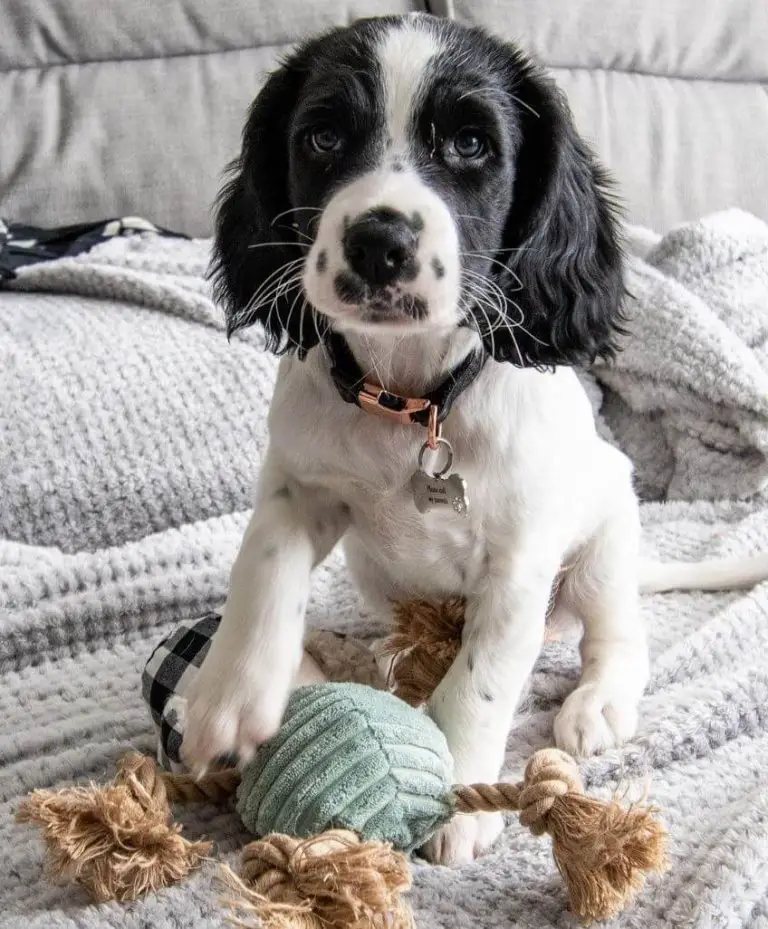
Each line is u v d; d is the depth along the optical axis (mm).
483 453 1017
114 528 1297
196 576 1194
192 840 957
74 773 1022
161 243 1569
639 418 1457
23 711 1090
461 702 1009
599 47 1830
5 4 1673
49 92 1691
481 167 980
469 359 1006
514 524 1022
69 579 1184
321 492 1045
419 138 970
